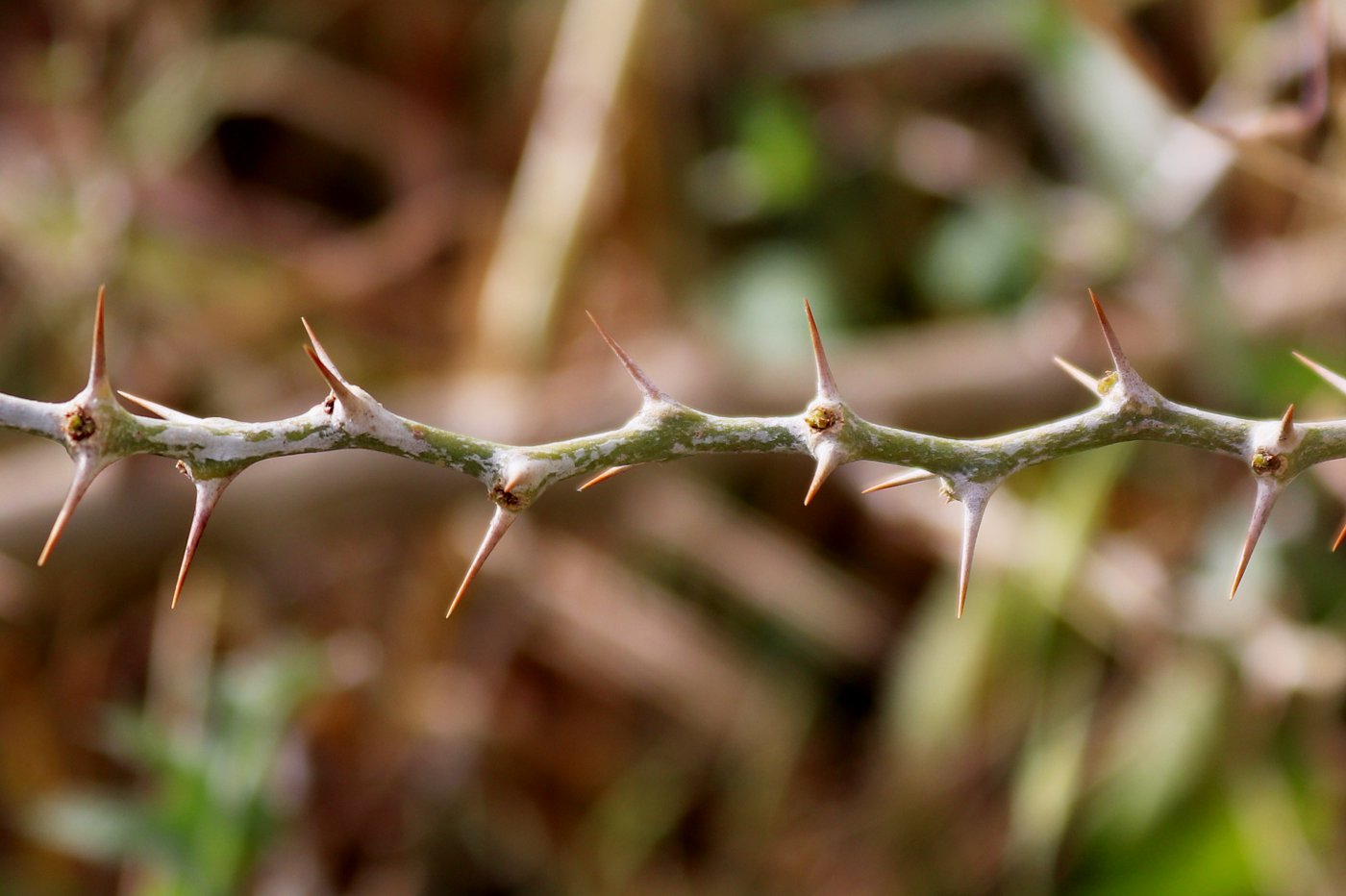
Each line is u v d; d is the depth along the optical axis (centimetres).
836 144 92
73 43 94
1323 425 49
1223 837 72
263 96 94
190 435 48
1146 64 71
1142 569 76
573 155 85
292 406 87
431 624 81
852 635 81
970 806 76
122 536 74
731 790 80
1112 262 79
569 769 81
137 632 81
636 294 90
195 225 90
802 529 86
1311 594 73
